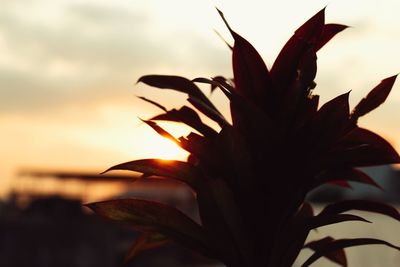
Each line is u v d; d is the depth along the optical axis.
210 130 1.45
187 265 7.74
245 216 1.40
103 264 8.54
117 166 1.35
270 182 1.40
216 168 1.39
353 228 4.46
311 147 1.39
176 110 1.46
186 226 1.36
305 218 1.35
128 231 8.92
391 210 1.42
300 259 3.73
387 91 1.42
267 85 1.44
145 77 1.45
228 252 1.36
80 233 8.60
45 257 8.41
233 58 1.44
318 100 1.40
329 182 1.59
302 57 1.42
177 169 1.37
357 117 1.42
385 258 4.10
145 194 7.84
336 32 1.48
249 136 1.40
